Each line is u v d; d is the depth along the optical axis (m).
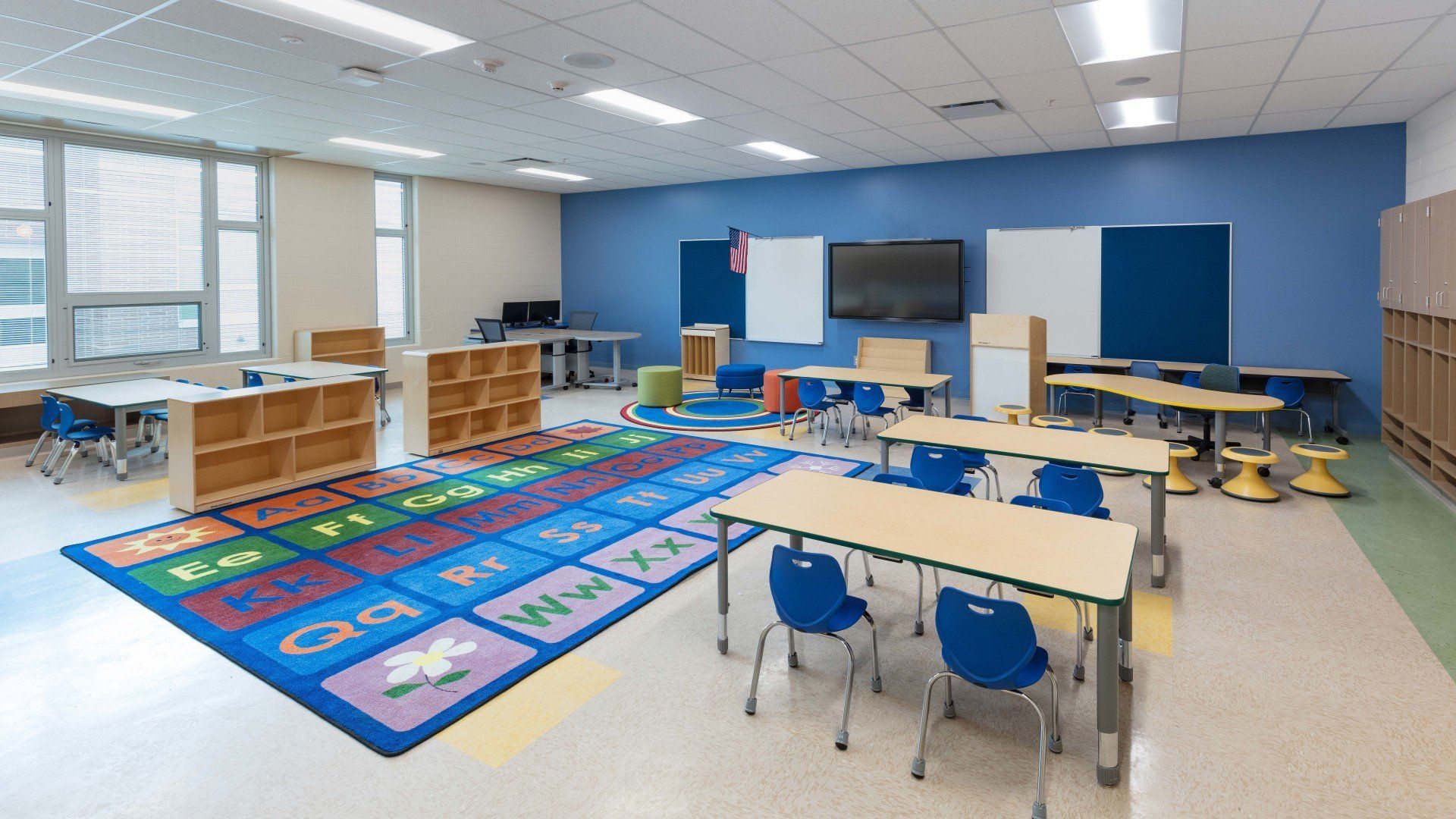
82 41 4.68
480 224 11.51
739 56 5.09
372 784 2.45
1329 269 7.68
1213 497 5.63
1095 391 7.81
